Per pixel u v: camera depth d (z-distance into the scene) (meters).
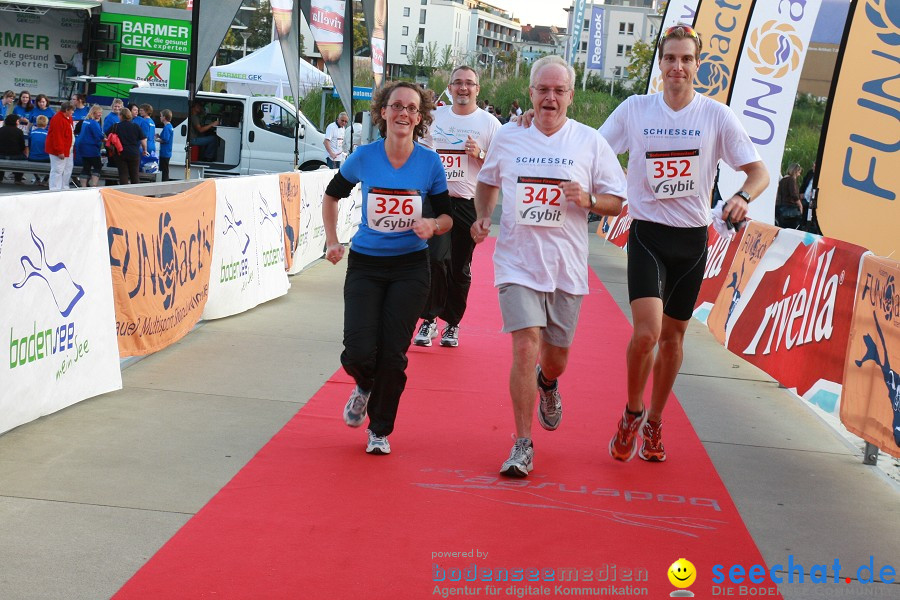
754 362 7.19
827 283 6.02
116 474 4.32
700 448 5.35
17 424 4.79
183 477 4.34
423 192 4.79
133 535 3.64
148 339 6.58
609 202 4.59
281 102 21.42
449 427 5.46
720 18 11.63
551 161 4.61
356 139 22.94
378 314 4.77
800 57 10.05
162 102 21.38
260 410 5.57
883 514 4.45
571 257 4.68
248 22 47.72
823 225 7.88
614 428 5.68
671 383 4.93
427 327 7.79
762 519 4.26
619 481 4.65
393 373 4.75
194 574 3.32
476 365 7.16
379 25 17.75
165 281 6.86
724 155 4.75
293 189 10.86
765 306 7.23
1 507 3.84
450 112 7.43
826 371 5.81
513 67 56.12
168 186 6.96
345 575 3.38
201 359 6.80
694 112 4.71
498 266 4.70
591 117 43.78
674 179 4.68
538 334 4.65
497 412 5.86
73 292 5.28
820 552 3.91
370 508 4.07
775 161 10.33
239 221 8.64
